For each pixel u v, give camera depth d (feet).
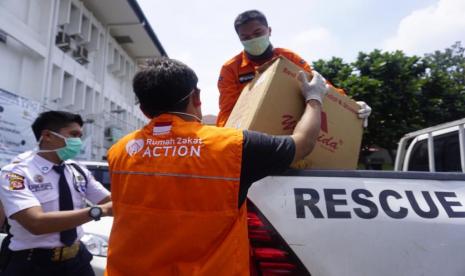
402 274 3.86
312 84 5.05
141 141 4.13
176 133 3.98
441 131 9.27
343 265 3.85
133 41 55.16
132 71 62.34
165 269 3.62
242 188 3.73
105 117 45.83
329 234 3.94
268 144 3.88
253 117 5.02
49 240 6.61
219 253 3.57
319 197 4.14
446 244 4.01
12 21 28.19
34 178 6.63
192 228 3.59
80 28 39.40
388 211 4.12
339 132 5.61
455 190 4.42
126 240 3.80
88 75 42.45
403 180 4.43
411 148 10.73
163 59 4.34
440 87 33.78
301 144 4.25
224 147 3.77
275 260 3.89
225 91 8.84
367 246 3.92
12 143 23.35
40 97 31.45
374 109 30.01
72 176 7.40
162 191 3.71
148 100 4.21
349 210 4.08
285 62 5.32
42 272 6.55
